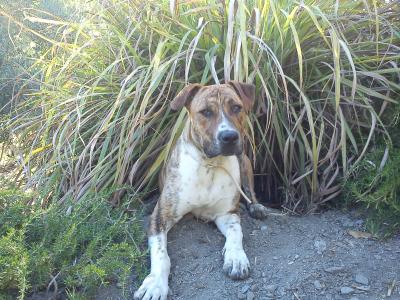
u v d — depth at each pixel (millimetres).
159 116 1244
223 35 1245
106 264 909
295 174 1240
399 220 1068
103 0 1351
